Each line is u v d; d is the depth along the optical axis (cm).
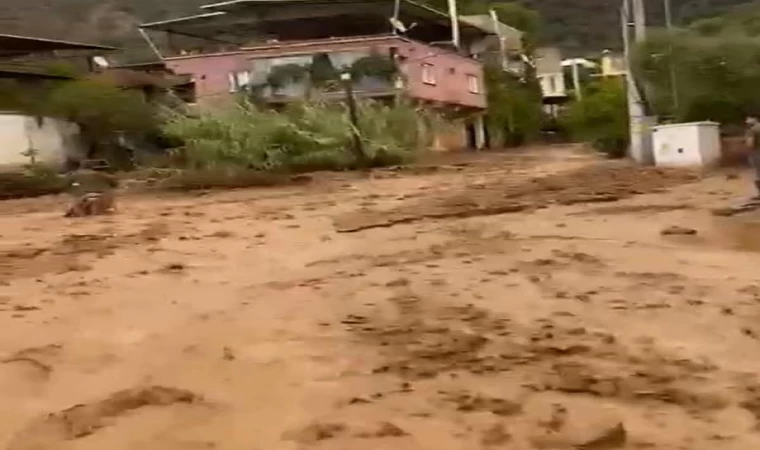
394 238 1561
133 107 4441
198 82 5178
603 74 8250
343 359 778
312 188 3050
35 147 4141
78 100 4353
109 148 4453
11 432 637
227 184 3284
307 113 3828
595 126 4391
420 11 5822
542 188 2414
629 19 4478
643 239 1368
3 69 4653
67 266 1452
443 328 865
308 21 5928
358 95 4741
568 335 812
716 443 545
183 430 619
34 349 879
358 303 1012
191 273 1316
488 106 6575
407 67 4909
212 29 6053
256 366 774
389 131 4097
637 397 633
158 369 786
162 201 2795
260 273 1277
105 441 605
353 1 5469
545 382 678
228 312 1012
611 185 2353
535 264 1195
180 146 4162
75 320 1020
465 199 2230
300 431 600
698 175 2517
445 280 1118
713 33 3406
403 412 628
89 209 2417
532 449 548
